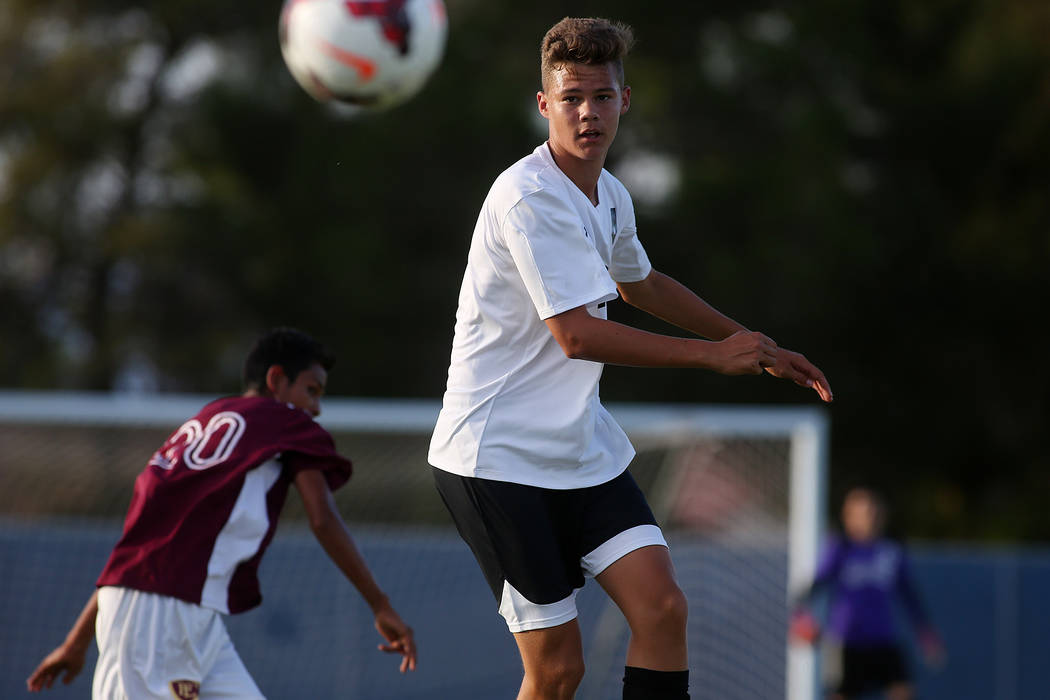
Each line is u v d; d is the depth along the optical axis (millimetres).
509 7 67188
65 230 75812
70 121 74375
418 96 63625
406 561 32406
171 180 75375
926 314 67688
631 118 64875
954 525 69188
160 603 12859
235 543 13219
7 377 74750
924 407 69250
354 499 32281
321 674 31625
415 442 29453
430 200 65688
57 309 77812
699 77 64312
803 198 61500
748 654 28203
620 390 63281
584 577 11617
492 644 32500
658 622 10688
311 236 65562
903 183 68500
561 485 11125
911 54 69938
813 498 27250
